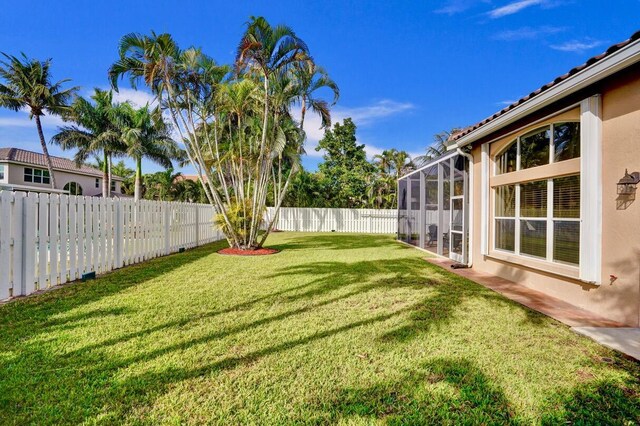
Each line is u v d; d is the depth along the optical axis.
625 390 2.59
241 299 5.06
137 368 2.86
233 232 10.90
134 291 5.49
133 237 8.37
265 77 9.70
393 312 4.46
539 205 5.71
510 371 2.87
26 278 5.18
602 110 4.34
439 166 10.12
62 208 5.96
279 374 2.80
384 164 26.62
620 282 4.09
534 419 2.24
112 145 22.09
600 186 4.36
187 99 10.33
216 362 2.99
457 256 8.82
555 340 3.53
